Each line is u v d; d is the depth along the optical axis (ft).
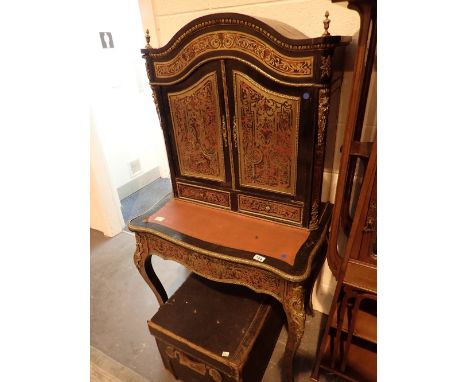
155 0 3.81
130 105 8.64
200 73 3.00
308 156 2.86
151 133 9.56
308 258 2.88
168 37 4.00
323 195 3.97
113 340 4.66
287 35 2.56
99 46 7.41
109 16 7.47
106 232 7.30
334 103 3.41
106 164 6.81
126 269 6.19
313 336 4.48
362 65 2.19
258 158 3.14
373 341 3.40
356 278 2.90
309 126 2.72
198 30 2.74
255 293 3.85
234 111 3.01
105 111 8.02
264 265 2.81
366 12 2.03
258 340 3.42
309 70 2.47
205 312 3.59
